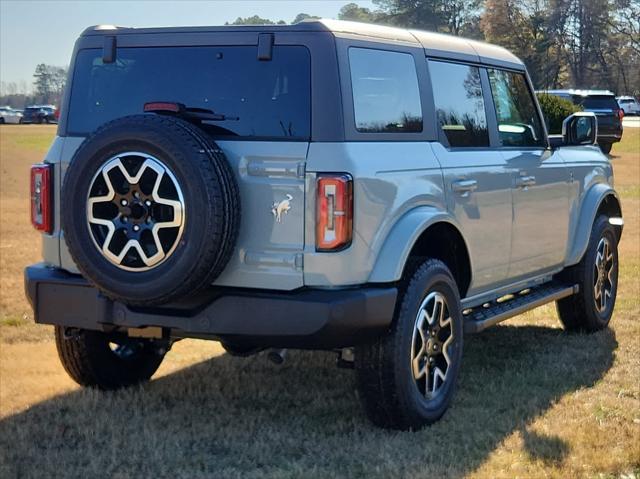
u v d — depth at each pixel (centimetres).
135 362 594
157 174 443
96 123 516
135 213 448
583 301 725
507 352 683
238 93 480
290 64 473
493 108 615
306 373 625
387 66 506
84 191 458
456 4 10194
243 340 466
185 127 452
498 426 512
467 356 672
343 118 464
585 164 730
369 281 471
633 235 1299
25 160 2858
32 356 670
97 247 458
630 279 959
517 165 617
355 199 458
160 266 447
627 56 10631
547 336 736
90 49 523
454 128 564
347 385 596
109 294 460
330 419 529
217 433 506
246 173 465
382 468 450
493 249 589
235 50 487
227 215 446
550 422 517
